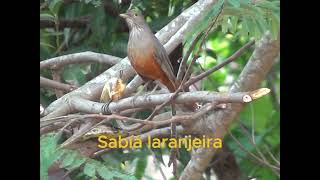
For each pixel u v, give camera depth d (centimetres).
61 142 876
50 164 679
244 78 948
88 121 852
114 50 1194
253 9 712
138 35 898
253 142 1103
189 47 757
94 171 712
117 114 821
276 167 1109
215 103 734
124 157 1090
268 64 932
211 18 718
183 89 811
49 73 1142
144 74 916
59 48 1170
